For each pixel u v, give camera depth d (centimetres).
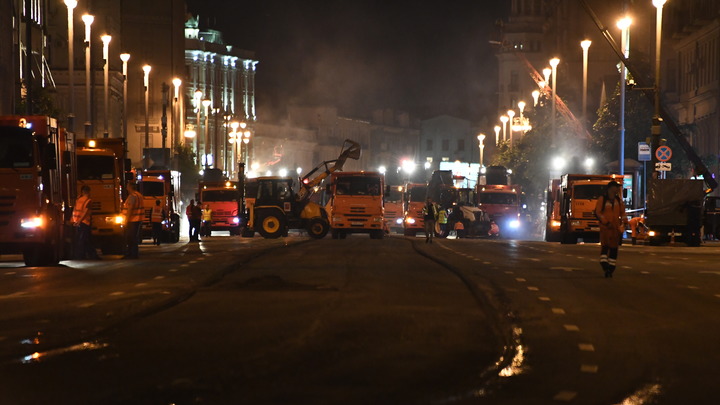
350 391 1716
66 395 1673
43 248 4928
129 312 2758
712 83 15288
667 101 17875
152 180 8844
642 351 2230
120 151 6397
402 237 10612
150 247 7488
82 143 6369
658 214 8181
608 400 1691
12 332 2425
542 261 5166
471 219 12456
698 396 1741
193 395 1666
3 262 5438
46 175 4944
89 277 4056
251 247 6669
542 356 2131
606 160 13862
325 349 2167
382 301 3091
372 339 2320
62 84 17600
